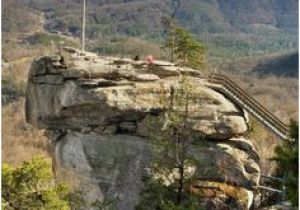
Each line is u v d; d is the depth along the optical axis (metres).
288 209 23.06
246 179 29.31
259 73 132.62
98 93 28.94
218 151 29.45
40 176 30.64
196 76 32.56
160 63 31.98
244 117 31.92
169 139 28.47
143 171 29.33
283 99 100.50
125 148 30.11
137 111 29.22
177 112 28.77
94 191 30.23
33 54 143.38
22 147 99.81
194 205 26.59
